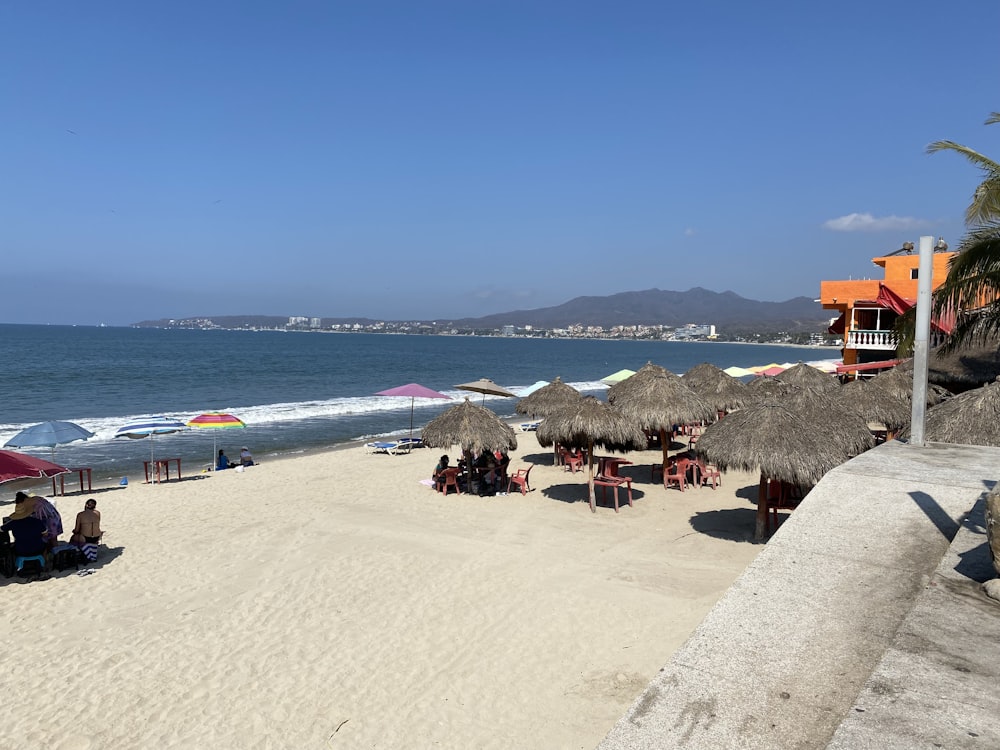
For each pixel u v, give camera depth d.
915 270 26.30
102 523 13.12
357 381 60.25
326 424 31.73
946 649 2.64
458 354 137.50
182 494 15.77
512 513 13.30
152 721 6.34
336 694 6.78
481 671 7.16
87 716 6.43
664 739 2.40
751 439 9.83
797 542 3.81
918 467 4.93
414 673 7.16
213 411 35.78
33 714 6.45
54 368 62.94
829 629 2.98
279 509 14.04
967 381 16.00
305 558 10.71
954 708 2.28
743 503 13.77
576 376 78.88
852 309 26.00
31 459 10.57
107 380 52.78
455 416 15.34
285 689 6.88
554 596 8.95
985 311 14.32
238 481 17.33
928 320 5.79
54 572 10.26
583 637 7.81
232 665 7.36
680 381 15.48
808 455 9.45
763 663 2.78
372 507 14.01
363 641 7.87
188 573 10.17
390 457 21.53
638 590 9.05
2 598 9.27
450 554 10.74
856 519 4.04
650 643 7.61
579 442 13.29
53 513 10.67
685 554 10.48
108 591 9.49
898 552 3.62
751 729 2.41
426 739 6.06
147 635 8.09
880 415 15.62
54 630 8.26
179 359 83.06
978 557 3.42
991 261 13.24
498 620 8.31
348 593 9.27
